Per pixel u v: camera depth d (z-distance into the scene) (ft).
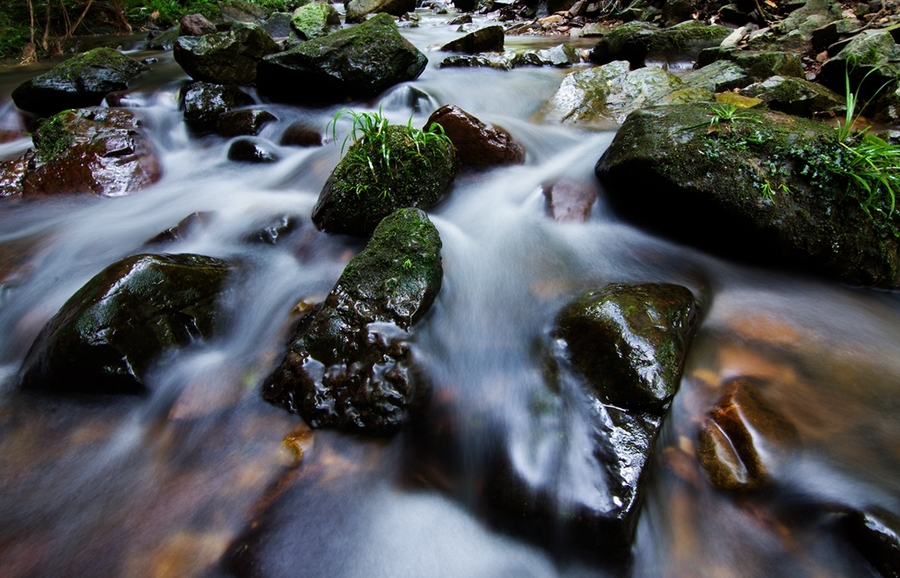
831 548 2.71
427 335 3.59
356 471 3.12
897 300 4.03
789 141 4.12
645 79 6.86
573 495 2.82
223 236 4.88
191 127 7.10
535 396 3.24
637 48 9.11
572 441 2.99
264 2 18.65
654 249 4.51
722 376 3.39
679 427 3.15
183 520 2.94
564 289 4.04
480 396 3.35
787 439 2.99
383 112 7.18
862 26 7.54
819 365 3.48
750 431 2.98
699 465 2.99
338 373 3.29
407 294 3.56
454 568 2.84
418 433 3.21
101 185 5.76
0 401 3.51
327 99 7.48
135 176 5.94
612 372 3.12
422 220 3.95
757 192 4.01
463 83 8.09
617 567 2.77
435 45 11.43
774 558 2.76
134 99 7.68
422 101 7.25
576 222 4.77
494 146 5.41
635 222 4.78
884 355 3.57
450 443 3.17
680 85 6.65
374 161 4.59
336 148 6.35
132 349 3.45
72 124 6.22
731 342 3.66
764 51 7.55
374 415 3.18
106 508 3.01
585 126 6.48
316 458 3.15
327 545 2.87
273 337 3.87
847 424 3.13
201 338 3.75
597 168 5.08
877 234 3.97
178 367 3.61
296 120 7.04
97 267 4.57
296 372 3.34
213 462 3.17
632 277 4.17
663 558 2.82
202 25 12.48
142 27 15.56
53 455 3.25
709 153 4.16
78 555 2.82
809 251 4.03
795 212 3.99
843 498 2.79
